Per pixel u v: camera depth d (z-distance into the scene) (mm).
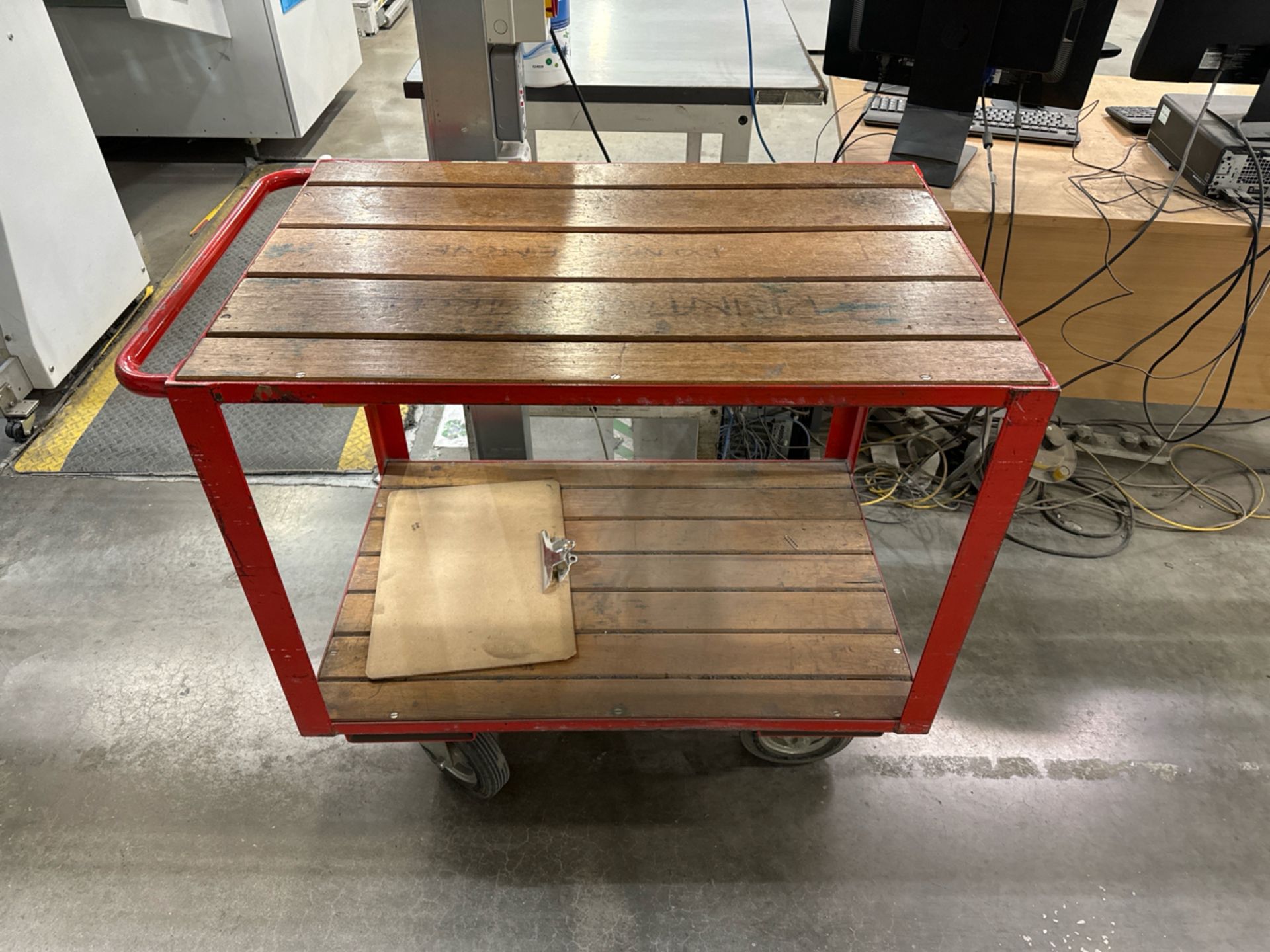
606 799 1486
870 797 1496
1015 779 1523
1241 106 1771
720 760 1550
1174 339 1872
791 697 1262
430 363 879
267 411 2320
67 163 2254
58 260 2240
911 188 1248
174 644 1725
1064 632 1787
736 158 1798
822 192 1233
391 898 1351
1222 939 1315
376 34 4973
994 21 1524
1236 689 1680
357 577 1438
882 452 2178
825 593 1403
